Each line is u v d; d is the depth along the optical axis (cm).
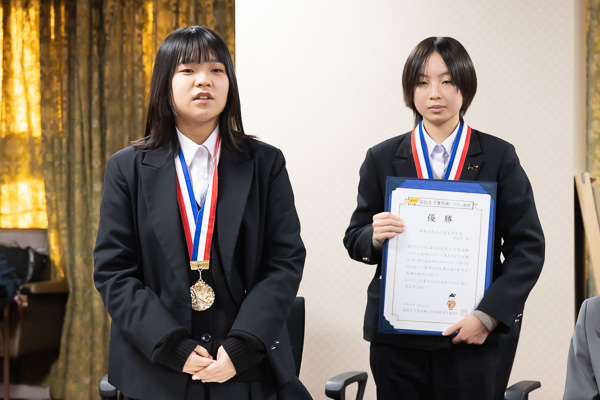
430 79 246
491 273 245
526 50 365
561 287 363
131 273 201
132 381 193
